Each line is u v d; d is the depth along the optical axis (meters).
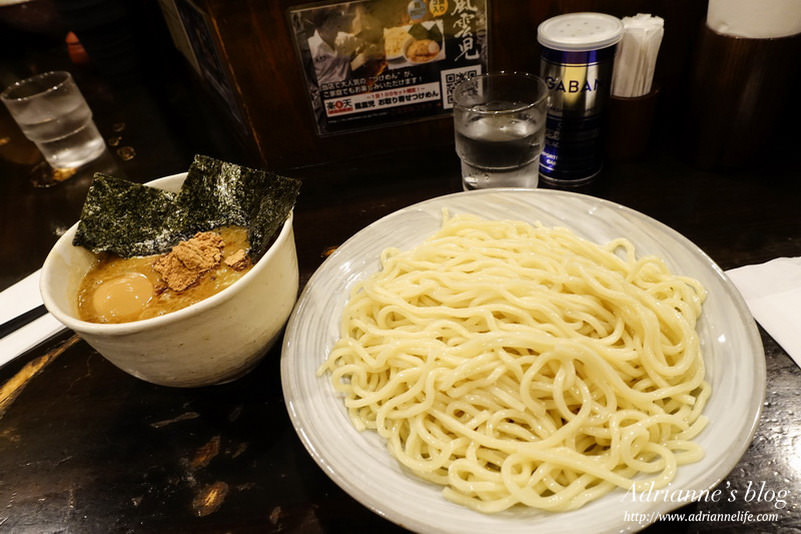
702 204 1.35
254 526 0.88
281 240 0.92
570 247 1.14
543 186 1.51
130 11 2.33
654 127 1.63
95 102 2.34
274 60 1.39
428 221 1.25
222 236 1.05
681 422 0.86
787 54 1.21
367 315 1.10
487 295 1.04
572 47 1.25
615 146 1.50
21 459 1.01
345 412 0.94
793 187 1.36
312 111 1.49
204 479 0.95
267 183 1.01
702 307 0.98
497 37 1.45
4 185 1.89
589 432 0.89
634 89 1.40
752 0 1.18
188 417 1.05
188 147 1.90
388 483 0.81
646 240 1.12
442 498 0.82
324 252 1.36
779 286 1.08
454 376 0.93
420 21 1.38
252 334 0.92
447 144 1.62
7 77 2.61
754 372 0.84
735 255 1.20
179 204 1.06
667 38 1.49
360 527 0.86
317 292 1.09
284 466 0.95
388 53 1.42
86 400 1.10
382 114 1.52
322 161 1.60
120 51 2.35
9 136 2.22
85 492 0.95
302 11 1.32
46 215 1.71
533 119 1.31
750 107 1.30
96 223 1.01
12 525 0.92
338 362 1.03
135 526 0.90
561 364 0.92
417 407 0.92
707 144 1.40
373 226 1.23
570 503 0.79
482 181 1.44
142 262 1.02
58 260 0.95
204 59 1.62
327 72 1.43
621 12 1.45
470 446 0.90
